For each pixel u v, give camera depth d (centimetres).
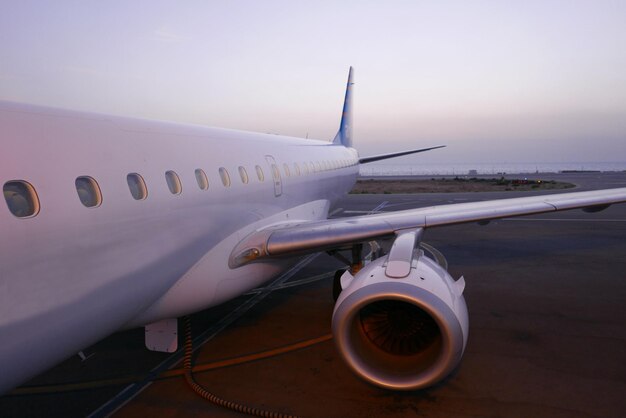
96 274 426
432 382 482
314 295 991
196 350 710
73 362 674
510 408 528
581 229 1772
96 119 493
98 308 434
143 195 496
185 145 622
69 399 569
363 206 2866
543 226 1864
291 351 700
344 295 510
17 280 349
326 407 538
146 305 529
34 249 362
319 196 1190
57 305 385
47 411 543
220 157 690
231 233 674
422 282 495
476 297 950
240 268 677
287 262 783
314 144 1347
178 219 548
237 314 871
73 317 405
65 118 447
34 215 364
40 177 380
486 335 744
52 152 403
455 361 477
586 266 1194
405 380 489
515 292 979
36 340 372
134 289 482
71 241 396
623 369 616
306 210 1066
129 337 765
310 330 785
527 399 546
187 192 569
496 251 1413
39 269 367
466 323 490
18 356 360
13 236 345
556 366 629
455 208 766
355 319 525
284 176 911
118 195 457
